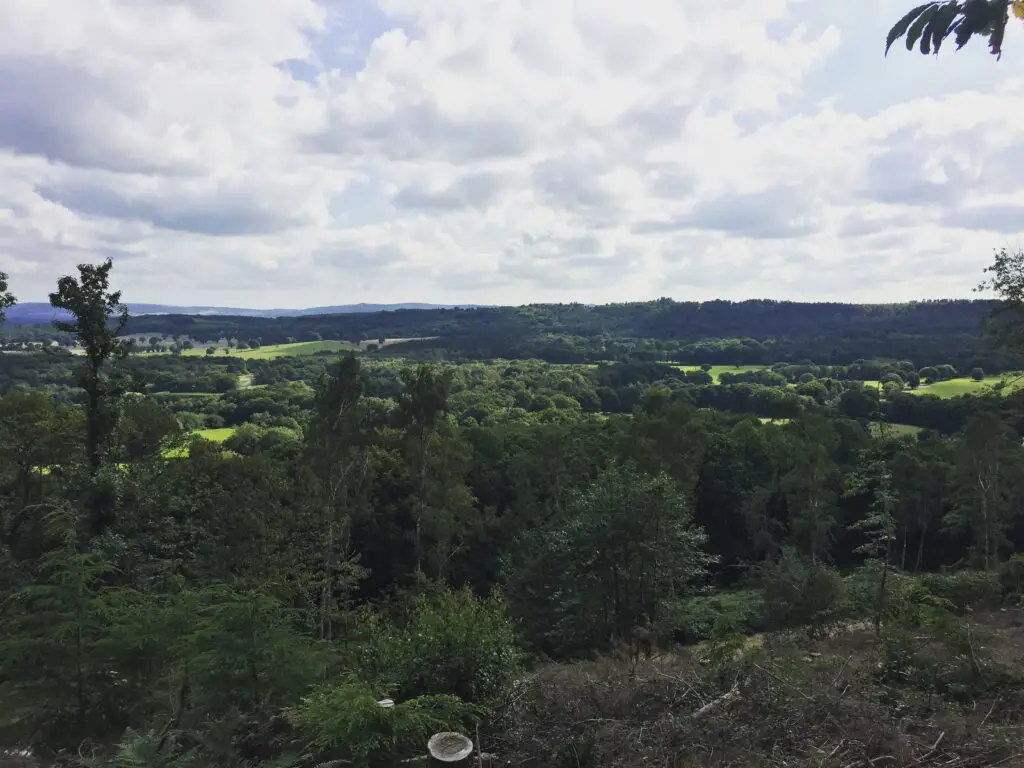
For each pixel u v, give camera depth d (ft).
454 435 113.29
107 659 17.51
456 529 100.89
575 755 16.28
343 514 92.48
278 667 17.46
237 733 15.90
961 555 124.77
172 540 75.00
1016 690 20.38
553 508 94.43
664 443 104.68
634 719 18.24
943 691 21.26
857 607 46.96
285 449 122.31
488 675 21.12
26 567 40.83
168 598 20.86
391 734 15.47
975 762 15.75
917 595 44.39
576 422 170.40
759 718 17.88
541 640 56.80
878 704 18.70
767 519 120.37
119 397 82.28
